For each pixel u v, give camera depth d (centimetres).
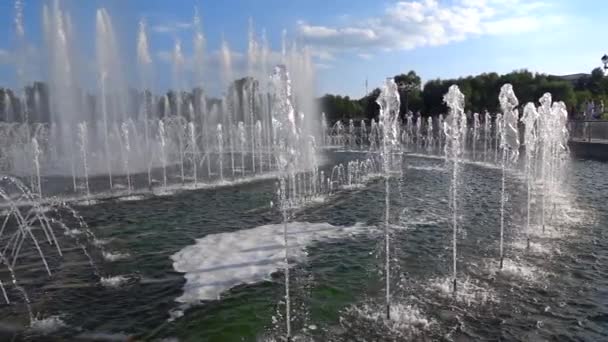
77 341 630
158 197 1731
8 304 759
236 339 627
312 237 1131
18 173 2442
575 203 1484
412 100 7019
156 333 647
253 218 1360
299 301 745
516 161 2667
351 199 1664
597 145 2798
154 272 891
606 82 6206
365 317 688
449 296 760
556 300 741
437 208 1469
